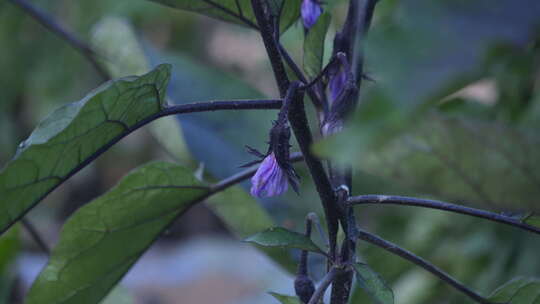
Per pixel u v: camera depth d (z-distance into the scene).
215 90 1.65
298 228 1.65
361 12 1.44
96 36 1.70
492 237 1.80
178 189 1.51
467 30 1.28
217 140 1.65
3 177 1.40
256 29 1.49
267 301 4.39
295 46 2.06
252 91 1.67
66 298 1.54
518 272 1.75
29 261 4.17
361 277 1.41
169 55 1.69
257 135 1.65
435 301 1.88
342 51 1.45
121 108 1.41
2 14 2.73
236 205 1.62
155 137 1.66
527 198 1.36
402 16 1.29
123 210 1.51
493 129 1.35
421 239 1.89
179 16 3.83
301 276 1.46
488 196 1.37
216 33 4.14
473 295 1.46
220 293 5.39
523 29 1.28
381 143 1.28
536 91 1.68
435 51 1.28
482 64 1.28
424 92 1.27
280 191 1.41
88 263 1.53
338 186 1.45
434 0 1.29
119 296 1.66
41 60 2.90
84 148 1.43
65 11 2.83
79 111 1.40
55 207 5.91
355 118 1.27
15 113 3.36
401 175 1.36
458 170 1.36
